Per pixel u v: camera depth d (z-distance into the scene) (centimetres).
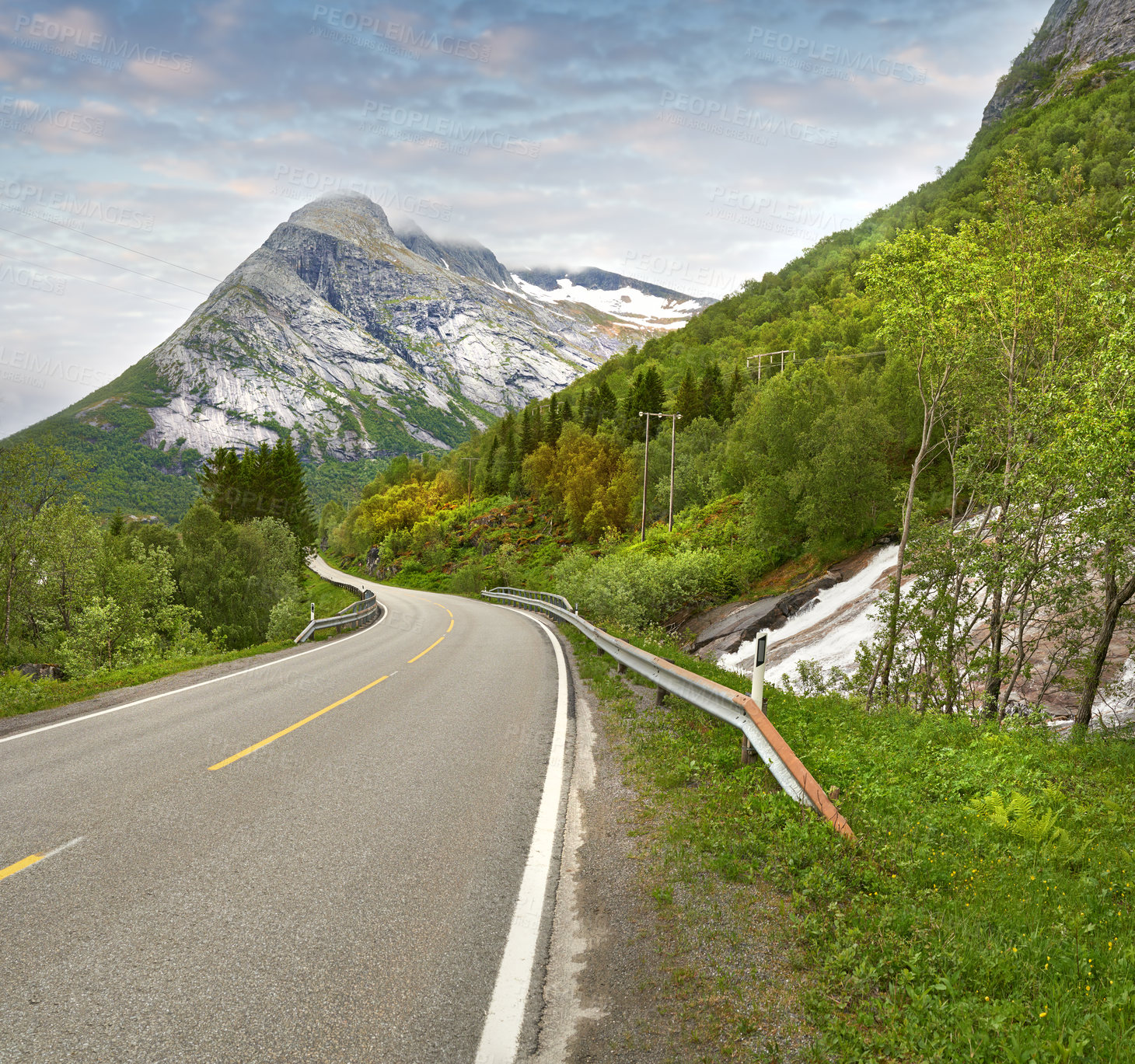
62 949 364
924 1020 304
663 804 608
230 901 421
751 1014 313
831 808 510
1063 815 598
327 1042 295
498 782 684
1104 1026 290
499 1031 304
